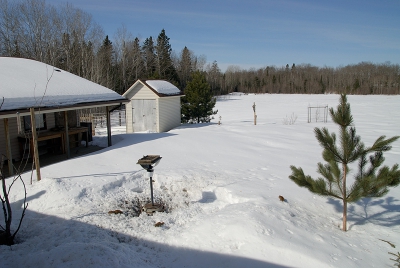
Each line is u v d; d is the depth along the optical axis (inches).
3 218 204.2
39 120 434.9
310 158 403.2
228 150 448.5
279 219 194.5
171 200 254.5
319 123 804.0
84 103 403.5
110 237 181.2
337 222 210.7
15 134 391.2
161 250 171.5
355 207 236.4
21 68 436.8
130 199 251.8
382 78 3004.4
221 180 290.8
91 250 145.8
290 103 1893.5
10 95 314.5
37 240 173.5
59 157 413.4
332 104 1706.4
